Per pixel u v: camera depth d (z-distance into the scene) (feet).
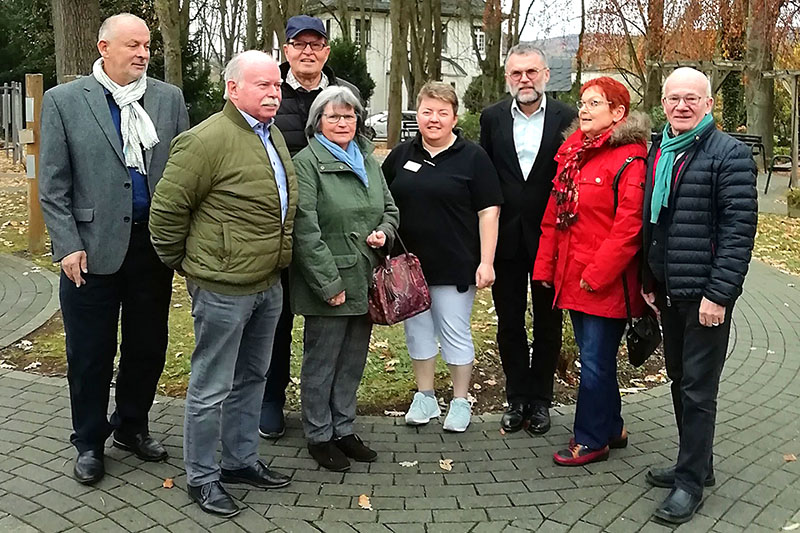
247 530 11.16
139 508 11.66
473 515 11.73
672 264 11.39
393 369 18.06
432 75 79.77
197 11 103.24
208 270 11.09
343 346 13.34
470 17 107.96
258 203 11.12
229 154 10.98
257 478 12.48
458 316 14.56
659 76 78.02
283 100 13.79
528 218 14.42
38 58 67.92
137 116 12.03
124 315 12.84
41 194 11.69
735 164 10.93
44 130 11.63
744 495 12.45
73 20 34.73
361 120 13.16
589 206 12.74
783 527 11.50
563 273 13.23
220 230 11.08
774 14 62.39
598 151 12.87
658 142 12.10
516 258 14.64
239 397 12.22
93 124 11.73
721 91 91.50
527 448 14.19
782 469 13.41
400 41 56.90
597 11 89.20
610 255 12.29
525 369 15.23
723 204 11.01
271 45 47.65
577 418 13.56
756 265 30.99
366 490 12.47
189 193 10.85
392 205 13.42
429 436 14.69
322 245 12.29
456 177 13.92
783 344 20.79
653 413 15.88
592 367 13.16
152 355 12.97
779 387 17.51
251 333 12.01
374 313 12.99
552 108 14.43
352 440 13.64
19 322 20.94
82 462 12.44
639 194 12.23
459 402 15.03
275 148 11.70
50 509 11.56
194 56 61.82
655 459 13.71
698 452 11.62
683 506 11.57
